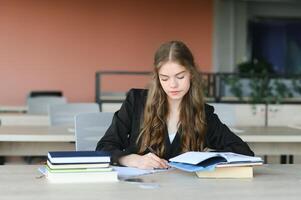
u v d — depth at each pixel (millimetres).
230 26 7938
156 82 2018
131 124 2090
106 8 7645
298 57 8422
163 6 7773
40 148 2979
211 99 5148
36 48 7492
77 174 1626
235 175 1731
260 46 8227
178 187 1570
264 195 1481
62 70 7566
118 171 1798
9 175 1712
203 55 7883
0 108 5422
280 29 8320
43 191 1485
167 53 1913
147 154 1941
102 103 4441
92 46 7633
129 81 7730
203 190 1532
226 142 2023
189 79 1967
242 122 4324
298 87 5316
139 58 7750
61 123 3441
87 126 2545
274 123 4344
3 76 7422
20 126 3293
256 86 5156
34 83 7504
